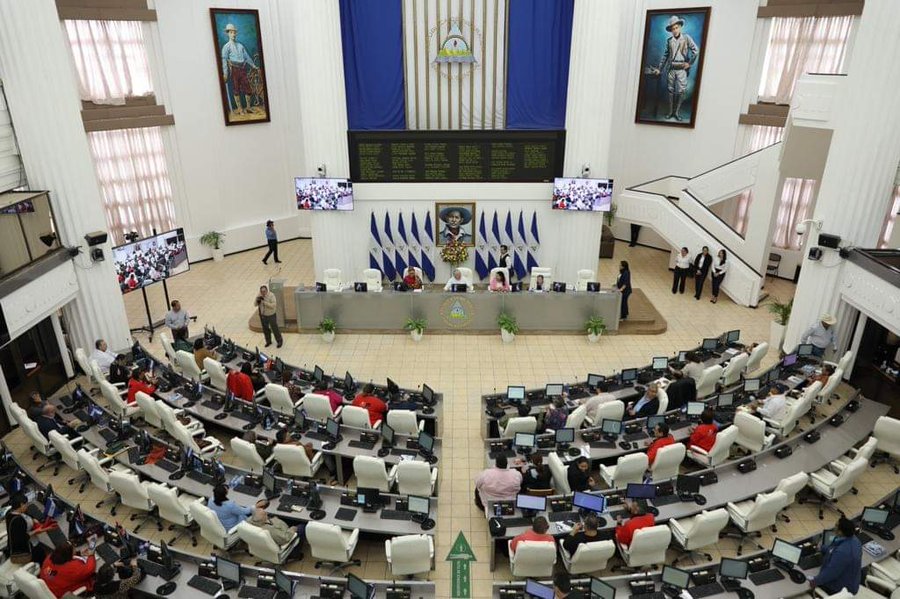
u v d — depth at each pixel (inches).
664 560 344.8
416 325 624.1
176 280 782.5
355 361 588.4
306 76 649.0
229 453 461.7
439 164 690.2
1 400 478.6
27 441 473.1
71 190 515.8
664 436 387.5
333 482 414.9
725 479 378.6
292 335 643.5
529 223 717.3
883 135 477.7
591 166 676.7
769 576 307.6
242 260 848.9
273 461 411.2
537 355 599.5
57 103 495.8
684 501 360.2
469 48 664.4
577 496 339.0
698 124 804.6
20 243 476.1
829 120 538.9
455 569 352.2
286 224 915.4
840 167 501.7
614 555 354.9
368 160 687.7
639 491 351.9
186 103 773.3
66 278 520.4
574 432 415.5
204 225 832.9
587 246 709.3
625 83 853.2
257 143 853.8
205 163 810.2
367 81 668.7
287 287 739.4
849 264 506.9
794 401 453.1
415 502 346.3
